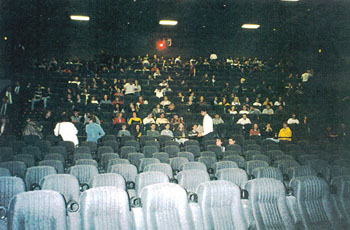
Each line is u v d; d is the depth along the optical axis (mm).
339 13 18188
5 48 17547
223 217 3992
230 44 24094
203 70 20844
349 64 17719
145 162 6801
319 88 18328
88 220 3508
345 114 15742
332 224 4738
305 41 21219
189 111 15086
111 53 23016
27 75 17688
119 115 13102
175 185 3861
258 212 4223
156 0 18797
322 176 6559
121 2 19125
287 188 4766
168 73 19797
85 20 21969
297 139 13016
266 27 22938
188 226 3738
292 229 4270
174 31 23750
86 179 5566
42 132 12320
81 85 16812
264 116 14625
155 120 13570
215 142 10711
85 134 12320
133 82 17391
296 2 18281
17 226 3186
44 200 3328
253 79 19891
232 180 5395
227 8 19781
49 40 21781
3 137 10602
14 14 18031
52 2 18750
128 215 3680
